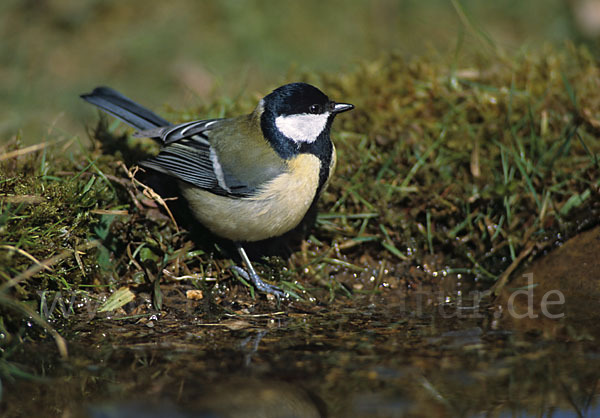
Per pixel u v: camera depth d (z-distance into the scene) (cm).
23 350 627
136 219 813
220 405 521
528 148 939
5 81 1470
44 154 845
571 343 626
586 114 939
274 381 556
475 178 888
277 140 764
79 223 750
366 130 984
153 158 808
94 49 1588
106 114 1001
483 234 859
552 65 1070
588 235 805
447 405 513
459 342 636
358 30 1645
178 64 1527
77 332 676
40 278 705
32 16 1642
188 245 816
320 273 838
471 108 997
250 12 1647
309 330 682
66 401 538
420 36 1608
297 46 1594
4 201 709
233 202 770
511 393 530
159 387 552
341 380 556
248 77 1487
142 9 1688
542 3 1689
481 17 1688
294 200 769
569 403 515
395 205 891
